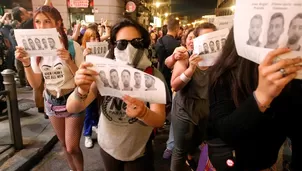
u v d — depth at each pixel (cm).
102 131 155
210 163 107
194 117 212
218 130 93
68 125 210
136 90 117
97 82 121
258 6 64
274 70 60
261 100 70
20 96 525
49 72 200
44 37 182
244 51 71
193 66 193
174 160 229
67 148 215
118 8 1325
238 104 89
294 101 80
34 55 190
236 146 91
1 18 569
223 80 95
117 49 142
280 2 61
